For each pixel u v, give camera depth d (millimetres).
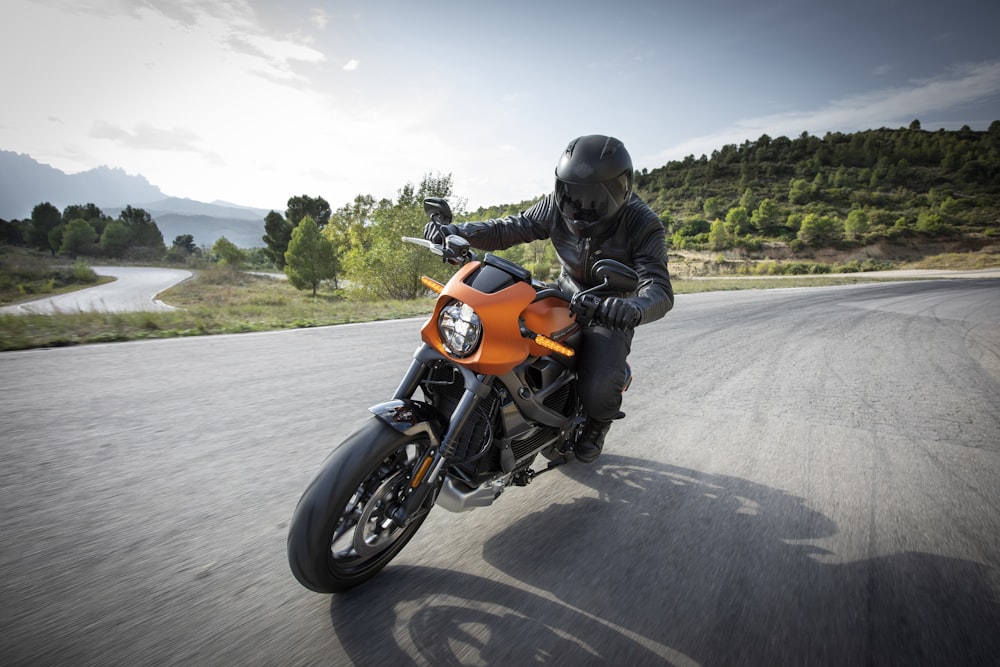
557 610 2229
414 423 2229
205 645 1896
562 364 2920
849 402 5863
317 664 1842
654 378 6605
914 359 8609
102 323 8531
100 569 2287
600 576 2496
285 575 2336
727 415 5215
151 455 3447
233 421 4121
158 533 2586
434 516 2963
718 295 21984
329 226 70000
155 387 4891
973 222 121438
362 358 6480
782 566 2664
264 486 3115
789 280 39562
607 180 2713
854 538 2973
